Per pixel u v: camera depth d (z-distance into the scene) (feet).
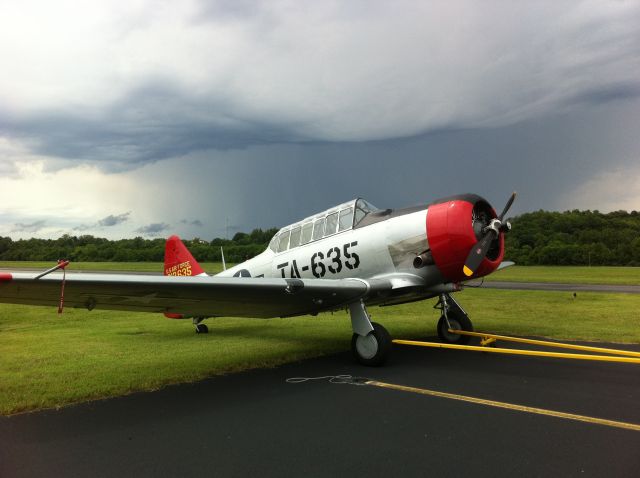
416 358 21.91
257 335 30.40
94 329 34.12
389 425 12.11
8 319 41.52
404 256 22.04
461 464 9.55
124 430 12.21
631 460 9.61
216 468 9.71
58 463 10.13
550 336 26.27
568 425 11.83
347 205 25.26
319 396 15.19
